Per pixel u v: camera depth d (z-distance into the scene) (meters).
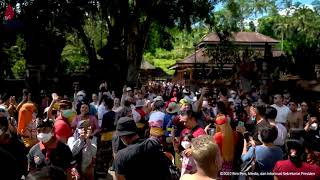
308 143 6.36
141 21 36.81
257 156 5.77
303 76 30.41
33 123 9.19
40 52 26.58
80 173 7.37
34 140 9.15
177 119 7.77
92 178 7.54
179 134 7.56
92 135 7.72
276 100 10.59
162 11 31.31
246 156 5.91
